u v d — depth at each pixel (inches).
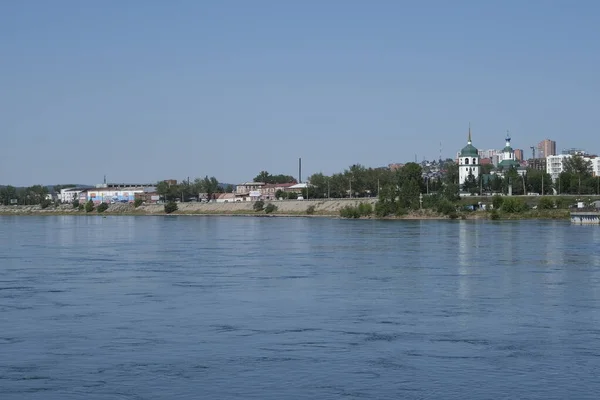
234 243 5329.7
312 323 2201.0
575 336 2018.9
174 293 2775.6
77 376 1668.3
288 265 3725.4
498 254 4215.1
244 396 1535.4
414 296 2682.1
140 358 1811.0
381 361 1774.1
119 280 3154.5
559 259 3912.4
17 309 2439.7
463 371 1694.1
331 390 1569.9
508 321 2219.5
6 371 1707.7
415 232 6387.8
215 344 1945.1
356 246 4909.0
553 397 1526.8
